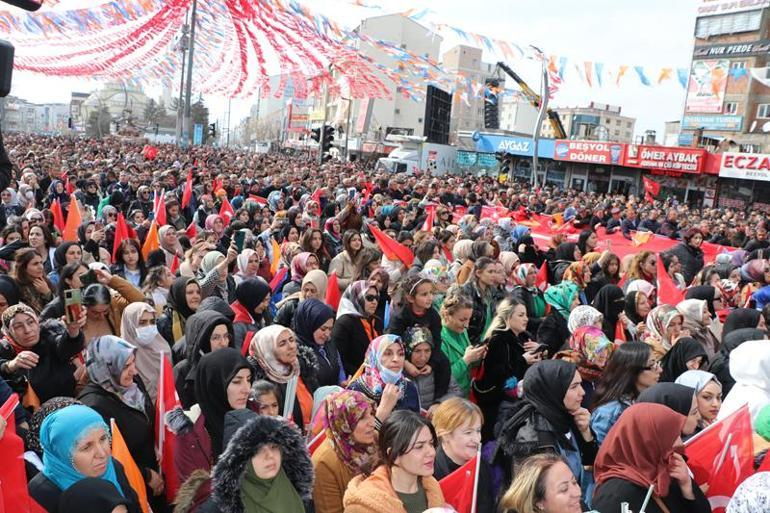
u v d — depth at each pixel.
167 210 11.53
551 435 3.70
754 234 15.02
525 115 79.81
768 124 36.47
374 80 31.38
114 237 9.12
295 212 11.02
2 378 3.96
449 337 5.51
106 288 5.33
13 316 4.37
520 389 4.74
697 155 31.00
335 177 22.09
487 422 5.01
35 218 8.95
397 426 3.04
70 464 2.98
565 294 6.88
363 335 5.50
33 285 6.28
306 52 24.03
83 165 21.06
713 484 3.53
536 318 6.90
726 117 38.50
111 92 108.06
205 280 6.82
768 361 3.98
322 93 67.56
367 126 57.91
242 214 11.68
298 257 7.32
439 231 9.84
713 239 14.85
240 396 3.63
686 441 3.69
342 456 3.37
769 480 2.39
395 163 42.19
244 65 28.92
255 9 19.72
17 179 16.09
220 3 20.81
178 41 26.62
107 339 3.98
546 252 11.21
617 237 14.52
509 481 3.71
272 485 2.72
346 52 23.20
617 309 6.74
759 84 36.78
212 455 3.68
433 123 47.94
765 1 36.16
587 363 4.75
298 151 70.75
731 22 37.72
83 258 8.22
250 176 22.72
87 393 3.95
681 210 23.28
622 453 3.15
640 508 3.02
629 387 4.25
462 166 43.78
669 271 8.70
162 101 105.44
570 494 2.94
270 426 2.75
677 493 3.17
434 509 2.57
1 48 3.26
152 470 3.87
